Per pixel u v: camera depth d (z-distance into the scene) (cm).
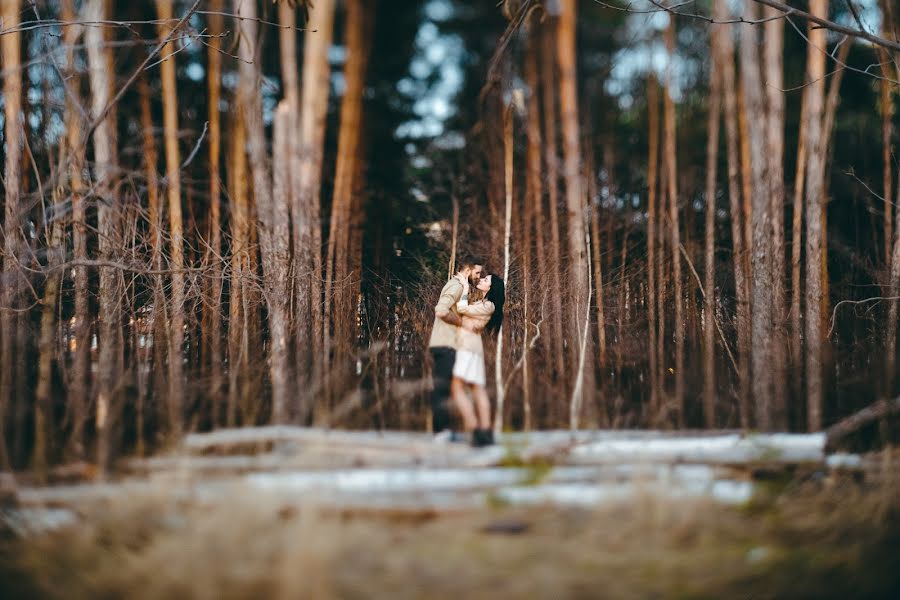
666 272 615
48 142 528
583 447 403
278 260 546
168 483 351
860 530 335
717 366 574
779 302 539
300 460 380
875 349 530
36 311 529
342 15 1273
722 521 343
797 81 873
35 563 303
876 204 671
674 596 281
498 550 310
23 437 445
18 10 511
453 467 379
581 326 565
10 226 463
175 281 511
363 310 605
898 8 630
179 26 430
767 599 287
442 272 631
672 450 398
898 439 456
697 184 776
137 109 780
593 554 307
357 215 729
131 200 550
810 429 491
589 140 801
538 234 634
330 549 293
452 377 426
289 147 662
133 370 501
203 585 277
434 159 1024
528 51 819
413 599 272
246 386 488
